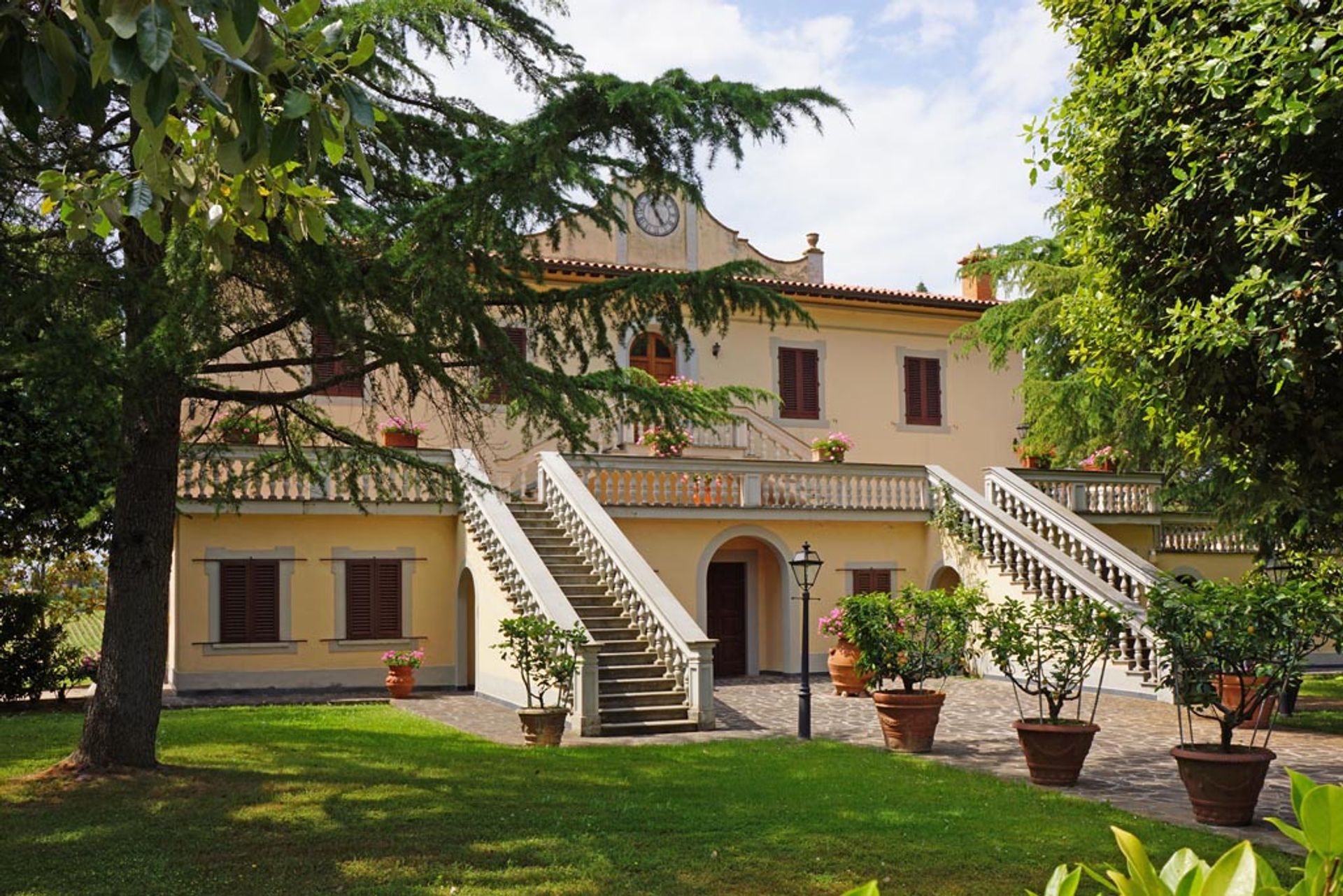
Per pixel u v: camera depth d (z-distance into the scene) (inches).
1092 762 484.4
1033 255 1019.9
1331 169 285.4
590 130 356.5
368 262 375.2
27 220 355.3
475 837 327.3
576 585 705.6
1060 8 365.1
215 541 756.0
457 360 404.5
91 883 279.4
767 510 877.2
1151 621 386.3
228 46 127.7
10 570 863.7
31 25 133.4
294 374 406.3
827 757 486.9
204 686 746.2
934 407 1127.0
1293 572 578.2
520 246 382.9
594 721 563.2
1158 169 329.4
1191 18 317.1
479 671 743.7
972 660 822.5
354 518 791.7
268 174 188.2
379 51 365.7
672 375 1007.6
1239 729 585.9
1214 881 72.8
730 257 1103.0
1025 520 888.9
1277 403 303.4
